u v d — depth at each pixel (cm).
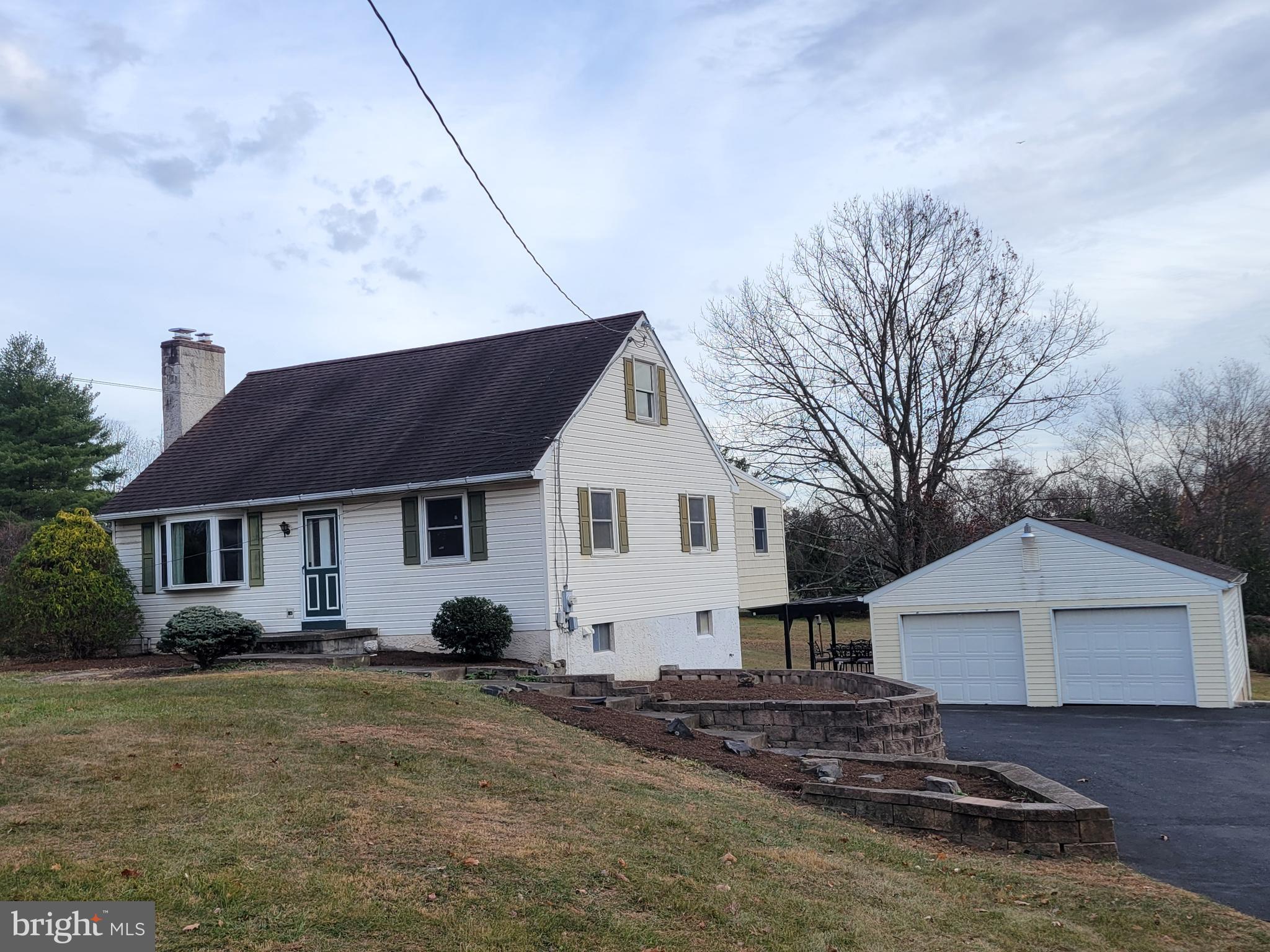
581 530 1983
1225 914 790
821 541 4312
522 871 680
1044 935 725
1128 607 2402
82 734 895
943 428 3675
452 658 1869
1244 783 1406
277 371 2653
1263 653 3638
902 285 3644
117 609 2095
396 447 2084
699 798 966
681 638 2314
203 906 569
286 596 2092
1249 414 4775
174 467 2362
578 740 1154
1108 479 4994
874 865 843
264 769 840
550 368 2181
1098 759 1641
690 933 634
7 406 3944
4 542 3219
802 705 1365
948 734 1995
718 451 2588
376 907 594
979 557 2566
